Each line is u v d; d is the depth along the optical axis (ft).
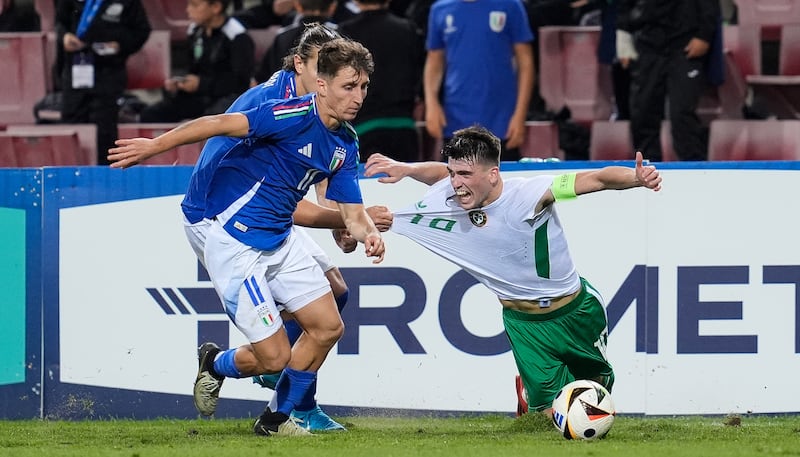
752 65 112.37
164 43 117.19
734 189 73.46
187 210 60.54
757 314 73.72
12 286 73.67
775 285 73.67
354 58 54.90
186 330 73.82
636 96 100.73
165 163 104.58
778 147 104.99
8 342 73.72
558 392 65.41
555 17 112.68
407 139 96.84
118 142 53.01
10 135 106.73
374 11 95.50
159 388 73.92
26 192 73.82
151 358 73.92
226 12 108.06
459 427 68.28
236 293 57.57
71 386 73.92
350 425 68.95
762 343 73.72
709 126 106.11
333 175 59.00
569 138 107.65
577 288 63.98
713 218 73.51
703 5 97.25
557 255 62.75
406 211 64.64
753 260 73.72
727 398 73.77
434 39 99.35
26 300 73.82
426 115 101.09
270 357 58.23
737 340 73.72
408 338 74.08
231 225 57.52
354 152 58.90
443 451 53.83
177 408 74.08
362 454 52.70
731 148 105.40
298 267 59.11
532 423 65.92
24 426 69.92
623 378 73.77
